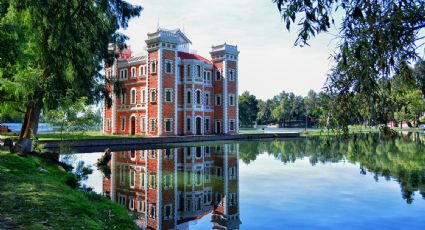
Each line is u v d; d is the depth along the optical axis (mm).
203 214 13430
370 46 4438
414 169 23125
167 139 47156
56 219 8172
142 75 58375
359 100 5488
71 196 11172
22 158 18359
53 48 19016
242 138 58125
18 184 11883
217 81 65250
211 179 20562
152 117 55375
